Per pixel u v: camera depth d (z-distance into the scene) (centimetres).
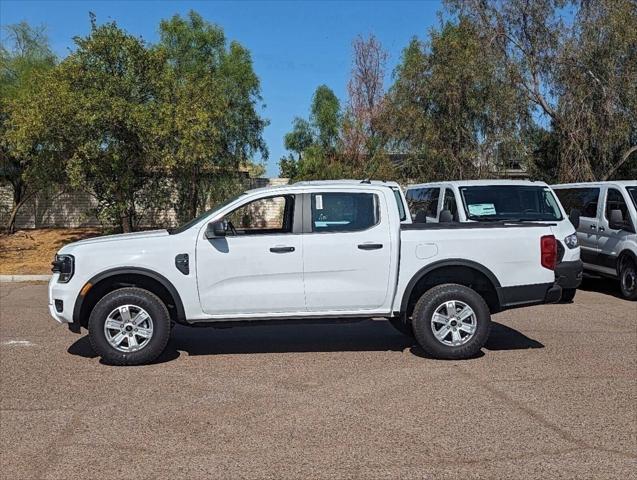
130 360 727
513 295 753
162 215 2608
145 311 727
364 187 759
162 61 1761
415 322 747
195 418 558
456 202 1134
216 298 730
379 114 2358
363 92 2645
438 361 745
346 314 744
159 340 730
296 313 740
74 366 732
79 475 446
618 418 553
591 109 1936
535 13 2003
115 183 1705
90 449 491
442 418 553
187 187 2188
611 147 1964
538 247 756
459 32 2078
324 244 735
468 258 745
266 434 519
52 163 1725
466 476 440
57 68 1666
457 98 2062
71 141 1628
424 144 2119
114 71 1705
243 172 2611
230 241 732
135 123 1606
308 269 734
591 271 1321
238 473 447
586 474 442
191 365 735
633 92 1895
